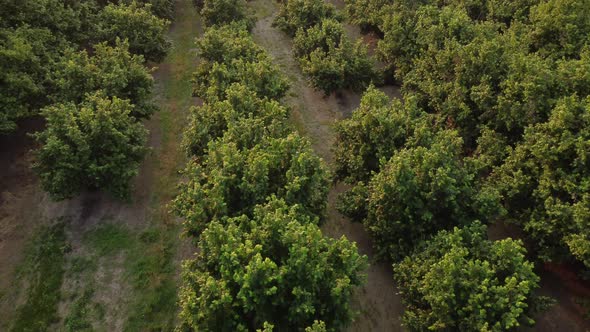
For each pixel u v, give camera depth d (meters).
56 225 22.17
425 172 18.19
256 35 37.84
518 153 19.88
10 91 22.31
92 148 20.73
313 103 30.98
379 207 18.81
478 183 20.06
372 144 21.34
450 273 15.13
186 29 37.97
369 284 20.75
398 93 31.59
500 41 25.47
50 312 19.06
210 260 15.41
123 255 21.23
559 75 21.42
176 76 32.53
